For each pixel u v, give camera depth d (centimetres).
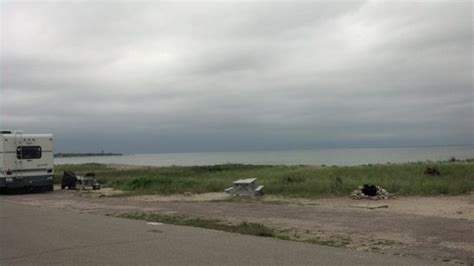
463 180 2217
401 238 1034
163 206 1748
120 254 892
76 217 1469
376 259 832
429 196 1873
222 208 1641
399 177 2464
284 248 934
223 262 818
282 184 2247
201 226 1250
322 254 876
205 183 2538
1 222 1367
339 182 2152
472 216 1354
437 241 992
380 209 1537
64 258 867
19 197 2333
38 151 2608
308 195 1969
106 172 4725
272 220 1338
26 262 841
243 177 3142
